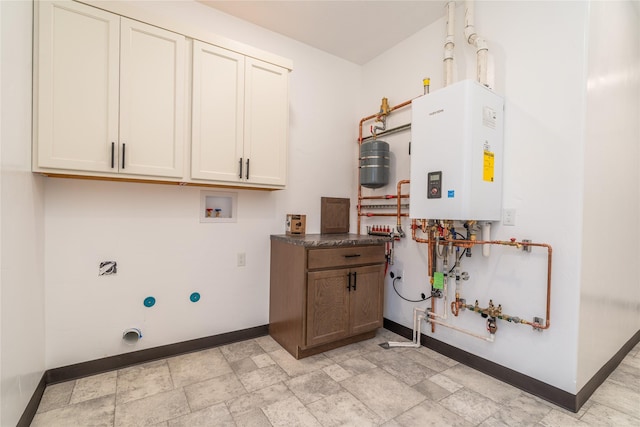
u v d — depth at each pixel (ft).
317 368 6.63
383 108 9.07
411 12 7.66
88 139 5.23
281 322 7.78
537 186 5.84
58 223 5.86
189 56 6.23
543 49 5.80
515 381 6.06
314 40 8.94
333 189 9.76
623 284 7.09
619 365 6.94
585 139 5.26
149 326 6.81
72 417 4.89
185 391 5.66
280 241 7.88
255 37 8.18
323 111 9.52
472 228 6.66
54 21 4.96
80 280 6.08
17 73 4.32
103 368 6.30
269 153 7.24
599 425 4.90
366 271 7.91
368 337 8.38
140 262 6.68
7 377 3.95
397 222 8.46
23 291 4.59
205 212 7.53
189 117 6.24
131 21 5.57
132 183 6.58
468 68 7.12
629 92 6.93
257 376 6.25
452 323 7.29
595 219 5.67
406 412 5.18
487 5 6.72
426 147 6.36
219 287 7.71
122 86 5.50
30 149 4.82
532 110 5.94
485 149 5.92
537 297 5.80
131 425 4.74
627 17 6.73
